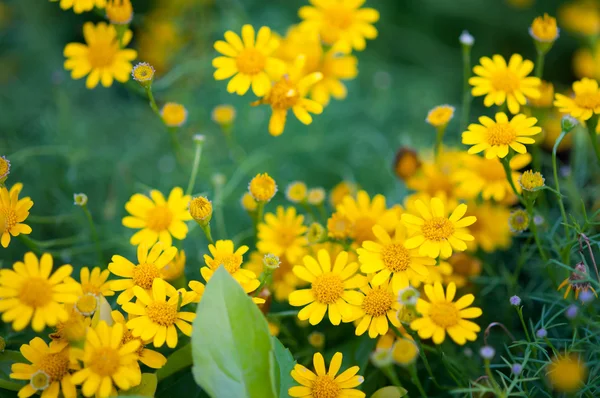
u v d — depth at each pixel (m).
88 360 0.37
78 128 0.51
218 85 0.53
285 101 0.42
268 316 0.40
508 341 0.42
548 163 0.46
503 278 0.43
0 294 0.37
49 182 0.48
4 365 0.39
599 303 0.41
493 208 0.44
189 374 0.39
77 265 0.45
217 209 0.45
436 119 0.43
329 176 0.50
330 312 0.38
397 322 0.38
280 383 0.38
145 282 0.38
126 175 0.48
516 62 0.41
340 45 0.45
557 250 0.41
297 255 0.41
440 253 0.39
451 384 0.41
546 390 0.40
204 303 0.37
